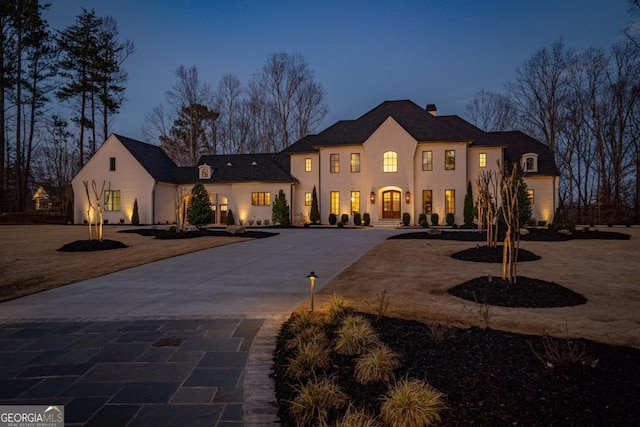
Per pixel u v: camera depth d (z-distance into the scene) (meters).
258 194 31.50
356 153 29.53
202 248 15.07
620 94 34.72
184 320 5.88
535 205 28.61
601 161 35.84
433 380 3.44
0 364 4.29
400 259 11.90
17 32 34.50
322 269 10.42
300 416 3.02
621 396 3.04
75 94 38.31
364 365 3.63
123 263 11.70
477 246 13.16
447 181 28.03
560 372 3.48
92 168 32.47
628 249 13.93
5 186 35.78
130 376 3.93
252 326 5.54
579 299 6.71
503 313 5.87
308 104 45.62
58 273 10.16
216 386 3.69
